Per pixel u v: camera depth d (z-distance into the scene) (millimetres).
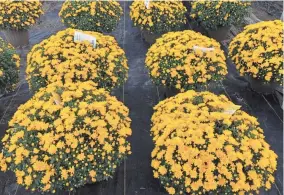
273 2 2033
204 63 1029
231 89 1287
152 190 905
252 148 747
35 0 1496
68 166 726
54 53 1020
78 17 1392
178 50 1053
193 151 719
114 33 1686
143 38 1625
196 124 778
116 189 907
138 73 1389
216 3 1456
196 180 708
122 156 805
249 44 1132
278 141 1081
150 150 1032
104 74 1038
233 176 707
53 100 821
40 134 744
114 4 1495
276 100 1229
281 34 1121
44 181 704
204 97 878
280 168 988
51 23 1808
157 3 1438
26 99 1253
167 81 1060
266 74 1084
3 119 1162
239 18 1480
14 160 749
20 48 1547
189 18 1817
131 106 1215
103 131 758
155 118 873
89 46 1053
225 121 778
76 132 742
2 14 1398
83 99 839
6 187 915
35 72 1028
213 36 1580
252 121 823
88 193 869
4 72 1069
